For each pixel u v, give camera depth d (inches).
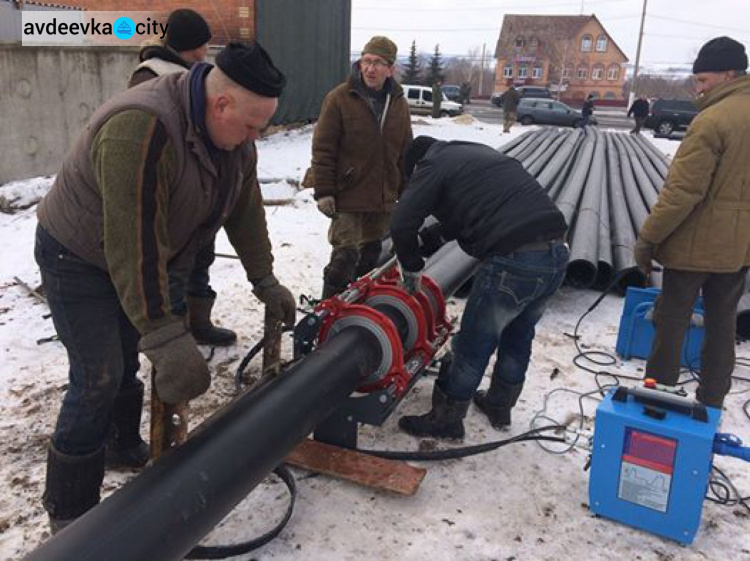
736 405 135.1
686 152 109.3
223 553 86.5
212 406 125.3
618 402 97.3
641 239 119.3
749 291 176.7
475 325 109.5
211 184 76.1
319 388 87.3
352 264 164.7
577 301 191.0
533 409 130.4
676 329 121.2
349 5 613.3
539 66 2753.4
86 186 72.2
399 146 162.9
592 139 585.6
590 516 99.4
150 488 64.9
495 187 104.0
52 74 321.1
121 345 85.7
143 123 67.2
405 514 97.8
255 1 456.8
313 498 100.3
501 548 92.0
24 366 137.9
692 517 92.1
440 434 118.3
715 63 109.2
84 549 57.8
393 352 103.9
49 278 77.5
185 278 95.7
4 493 98.7
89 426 81.8
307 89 552.7
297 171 366.3
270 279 98.1
